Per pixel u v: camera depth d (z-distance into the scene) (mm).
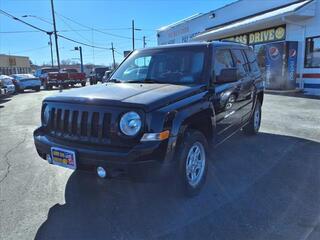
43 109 3830
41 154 3809
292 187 4008
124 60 5188
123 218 3350
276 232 3010
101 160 3131
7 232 3109
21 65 64375
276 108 9969
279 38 15375
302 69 14086
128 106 3143
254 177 4352
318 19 13078
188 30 25031
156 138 3088
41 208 3588
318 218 3242
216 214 3377
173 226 3168
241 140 6230
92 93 3605
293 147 5703
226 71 4188
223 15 20344
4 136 7258
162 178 3197
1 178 4492
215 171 4594
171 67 4453
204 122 4035
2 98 18203
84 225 3225
